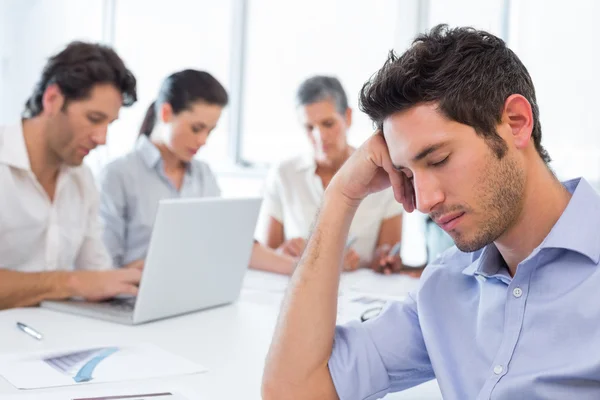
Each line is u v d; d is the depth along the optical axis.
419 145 0.89
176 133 2.36
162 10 4.39
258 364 1.26
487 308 0.97
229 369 1.22
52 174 1.95
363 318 1.56
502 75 0.89
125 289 1.70
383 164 1.10
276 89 4.18
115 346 1.34
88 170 2.07
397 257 2.36
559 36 3.33
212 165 4.33
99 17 4.46
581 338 0.87
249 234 1.79
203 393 1.09
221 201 1.65
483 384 0.95
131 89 1.87
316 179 2.71
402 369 1.10
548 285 0.91
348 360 1.07
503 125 0.89
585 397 0.86
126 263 2.46
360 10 3.87
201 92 2.32
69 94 1.75
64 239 1.99
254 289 2.03
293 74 4.11
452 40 0.91
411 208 1.11
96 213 2.11
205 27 4.30
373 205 2.65
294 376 1.05
